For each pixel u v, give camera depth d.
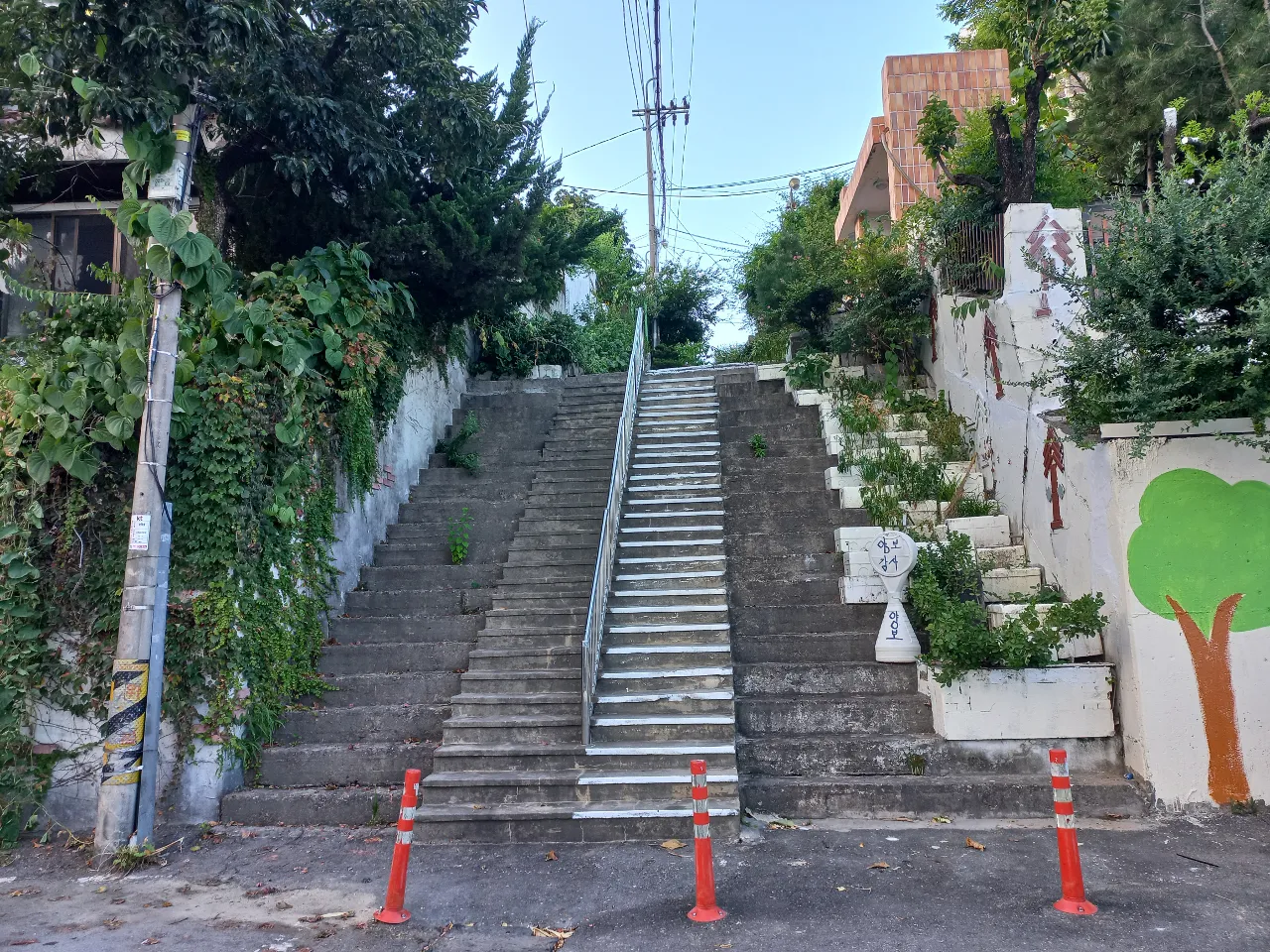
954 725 6.19
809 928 4.27
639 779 5.85
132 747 5.62
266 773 6.53
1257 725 5.76
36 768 6.27
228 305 6.36
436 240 9.32
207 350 6.54
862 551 7.65
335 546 8.26
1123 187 6.58
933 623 6.50
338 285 8.05
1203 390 5.72
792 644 7.23
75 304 6.94
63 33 6.58
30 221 9.77
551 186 10.42
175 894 4.98
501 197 9.80
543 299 13.25
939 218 9.98
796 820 5.92
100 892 5.04
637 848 5.47
